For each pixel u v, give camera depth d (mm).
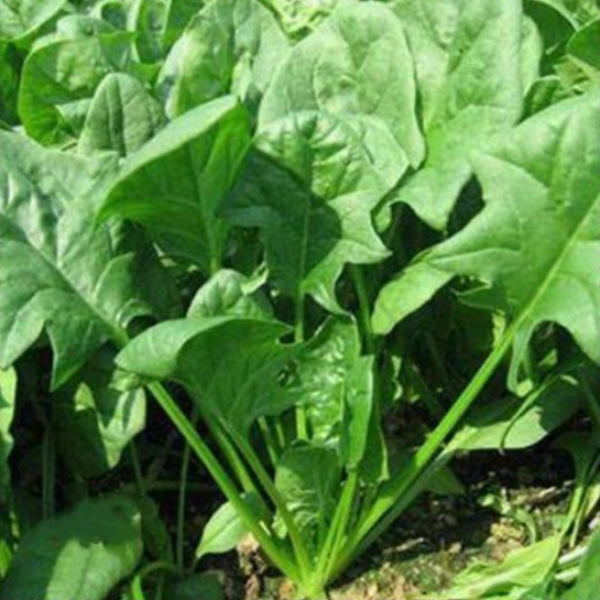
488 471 1910
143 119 1670
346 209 1606
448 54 1662
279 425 1716
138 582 1618
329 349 1653
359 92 1665
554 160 1536
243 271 1725
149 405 1942
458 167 1603
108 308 1603
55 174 1630
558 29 1948
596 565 1501
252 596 1734
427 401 1907
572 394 1782
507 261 1559
